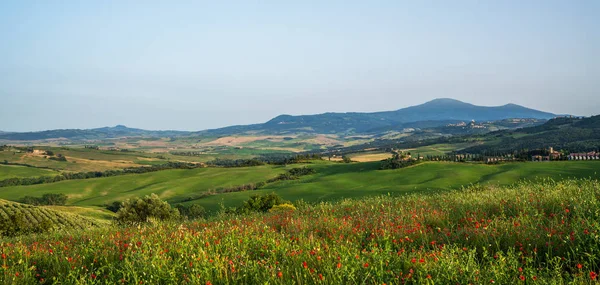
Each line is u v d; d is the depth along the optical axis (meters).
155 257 6.39
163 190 143.62
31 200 132.38
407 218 9.82
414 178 124.69
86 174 194.38
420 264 5.42
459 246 6.82
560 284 4.65
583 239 6.00
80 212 96.75
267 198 52.97
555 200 9.58
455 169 132.12
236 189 135.00
